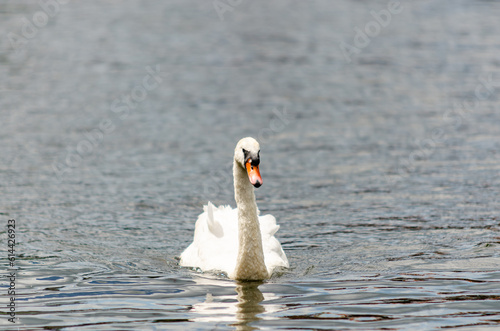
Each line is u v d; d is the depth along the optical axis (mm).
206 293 10578
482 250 12664
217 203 16141
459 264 11914
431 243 13164
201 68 32156
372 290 10602
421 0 53906
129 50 35562
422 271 11562
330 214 15133
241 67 32531
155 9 49281
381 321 9227
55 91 27469
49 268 11898
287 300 10180
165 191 16906
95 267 11992
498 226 14102
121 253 12852
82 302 10156
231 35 40219
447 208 15367
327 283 11023
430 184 17250
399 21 44594
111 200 16141
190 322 9258
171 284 11078
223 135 22031
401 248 12922
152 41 38062
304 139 21609
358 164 19078
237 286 10938
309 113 24797
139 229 14289
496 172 18141
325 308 9797
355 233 13859
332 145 20938
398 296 10289
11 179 17547
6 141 20906
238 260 11273
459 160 19328
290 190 16922
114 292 10641
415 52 35531
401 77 30406
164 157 19750
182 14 47250
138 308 9875
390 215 14977
